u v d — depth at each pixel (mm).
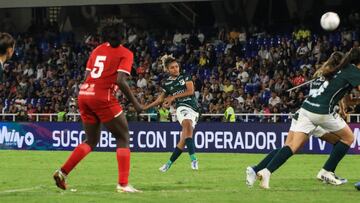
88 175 23797
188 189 18719
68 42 64250
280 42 56062
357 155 36125
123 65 17062
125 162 17562
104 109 17266
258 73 53281
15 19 69625
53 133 42375
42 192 17812
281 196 16969
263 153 38719
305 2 61500
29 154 37750
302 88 48875
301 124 18641
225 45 57688
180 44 59688
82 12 67375
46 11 68438
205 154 37719
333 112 18953
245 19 63500
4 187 19625
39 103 54875
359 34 55094
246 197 16734
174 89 25688
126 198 16391
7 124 43500
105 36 17234
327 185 19938
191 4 65000
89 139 17891
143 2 60094
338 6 60750
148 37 61875
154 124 40531
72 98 51250
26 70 60438
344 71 18484
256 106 48062
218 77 53906
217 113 47656
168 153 38844
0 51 16375
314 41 54562
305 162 31062
